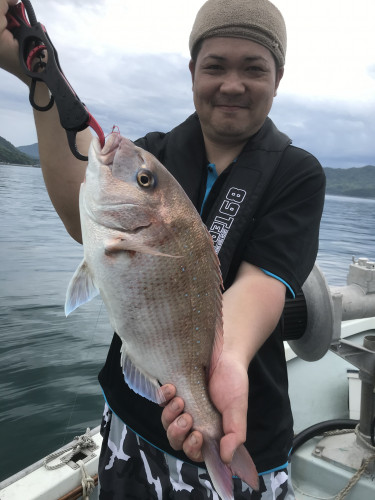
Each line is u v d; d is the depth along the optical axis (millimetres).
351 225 31922
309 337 2285
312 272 2275
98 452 2500
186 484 1640
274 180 1729
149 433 1670
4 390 4301
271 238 1608
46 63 1368
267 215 1680
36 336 5656
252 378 1669
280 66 1771
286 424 1730
